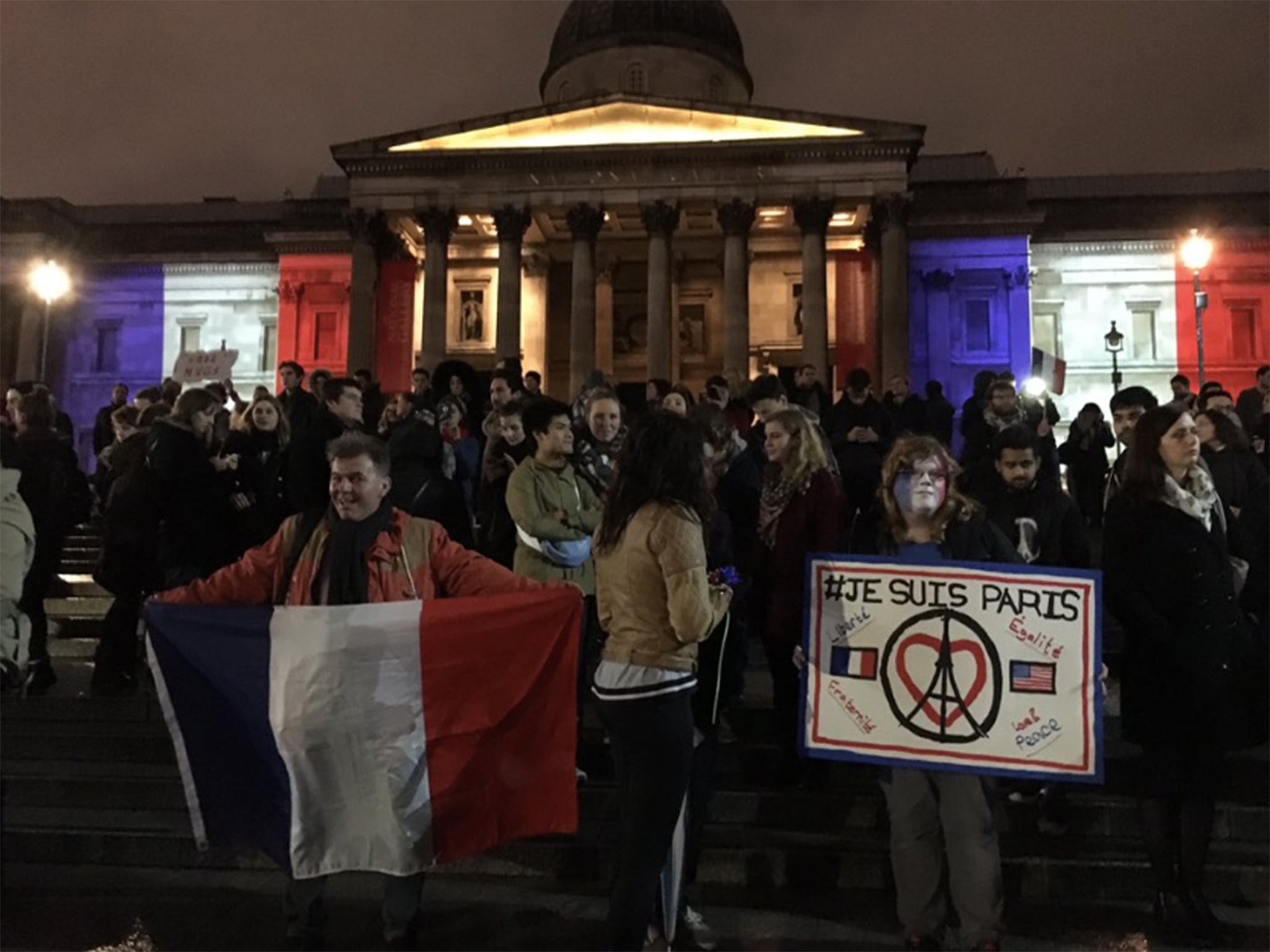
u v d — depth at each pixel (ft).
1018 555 20.08
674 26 178.19
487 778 18.24
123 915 20.62
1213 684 18.81
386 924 18.71
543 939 19.43
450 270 162.30
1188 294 153.58
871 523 21.06
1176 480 19.77
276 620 18.22
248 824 18.35
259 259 166.50
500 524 29.04
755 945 19.16
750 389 34.47
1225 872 21.53
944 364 148.97
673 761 16.03
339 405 25.91
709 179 137.08
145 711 29.14
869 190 135.23
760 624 24.66
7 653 21.48
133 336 167.53
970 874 17.78
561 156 138.21
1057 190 169.37
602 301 160.35
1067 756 18.30
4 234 161.38
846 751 19.07
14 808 25.36
